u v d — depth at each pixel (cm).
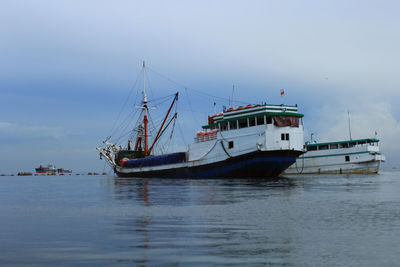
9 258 1189
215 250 1240
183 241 1380
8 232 1633
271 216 1950
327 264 1079
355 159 9906
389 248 1249
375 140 10038
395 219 1823
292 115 6969
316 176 8306
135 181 7481
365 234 1470
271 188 4150
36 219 2034
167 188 4616
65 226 1770
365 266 1060
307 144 10844
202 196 3238
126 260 1140
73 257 1187
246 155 6944
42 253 1244
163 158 8806
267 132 6769
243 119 7169
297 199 2831
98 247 1312
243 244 1320
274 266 1062
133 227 1698
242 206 2411
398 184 4878
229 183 5431
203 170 7662
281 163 6912
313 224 1697
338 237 1419
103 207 2567
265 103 6831
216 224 1731
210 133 7775
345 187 4266
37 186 6756
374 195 3164
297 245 1300
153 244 1338
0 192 4769
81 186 6216
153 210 2316
